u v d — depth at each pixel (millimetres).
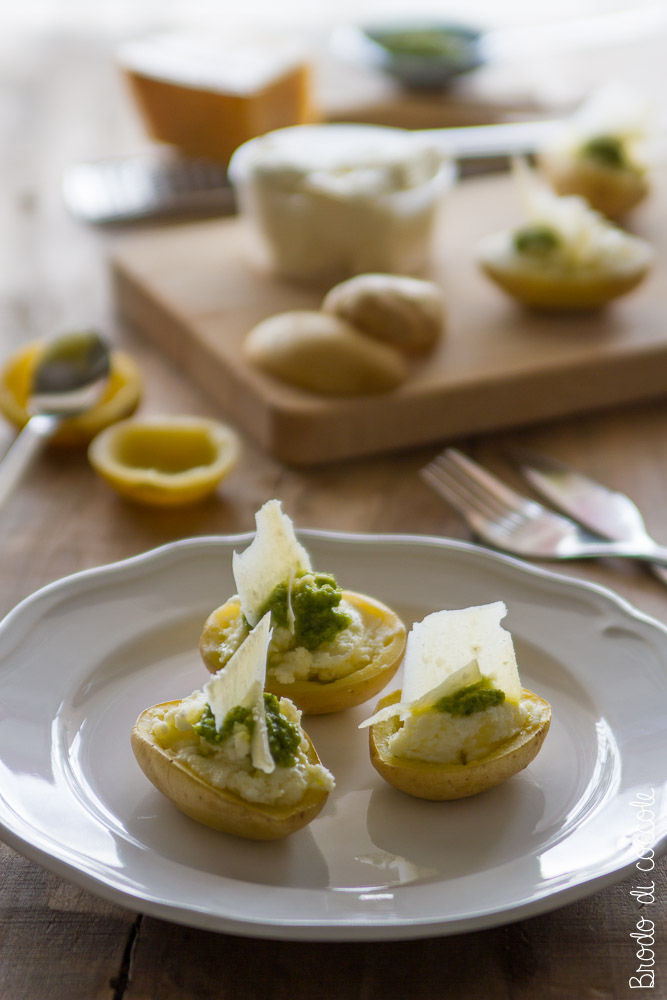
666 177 1045
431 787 590
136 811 590
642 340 834
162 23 1460
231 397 813
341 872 574
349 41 1172
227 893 561
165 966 565
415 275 904
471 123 1108
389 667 627
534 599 664
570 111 1126
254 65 1052
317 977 563
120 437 769
